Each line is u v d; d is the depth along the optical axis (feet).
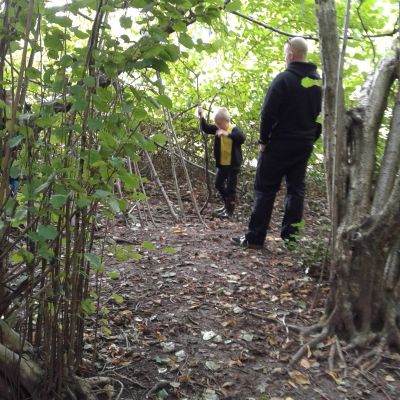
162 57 6.83
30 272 7.27
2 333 7.37
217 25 11.88
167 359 9.40
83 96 6.38
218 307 11.63
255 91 24.62
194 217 21.79
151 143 6.95
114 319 10.72
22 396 7.47
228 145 21.56
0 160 7.01
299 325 10.91
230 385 8.78
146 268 13.83
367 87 12.34
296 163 15.76
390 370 9.41
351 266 10.30
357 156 11.21
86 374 8.57
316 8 11.23
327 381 9.07
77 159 6.91
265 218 15.92
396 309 10.43
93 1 6.37
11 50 6.94
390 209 10.00
